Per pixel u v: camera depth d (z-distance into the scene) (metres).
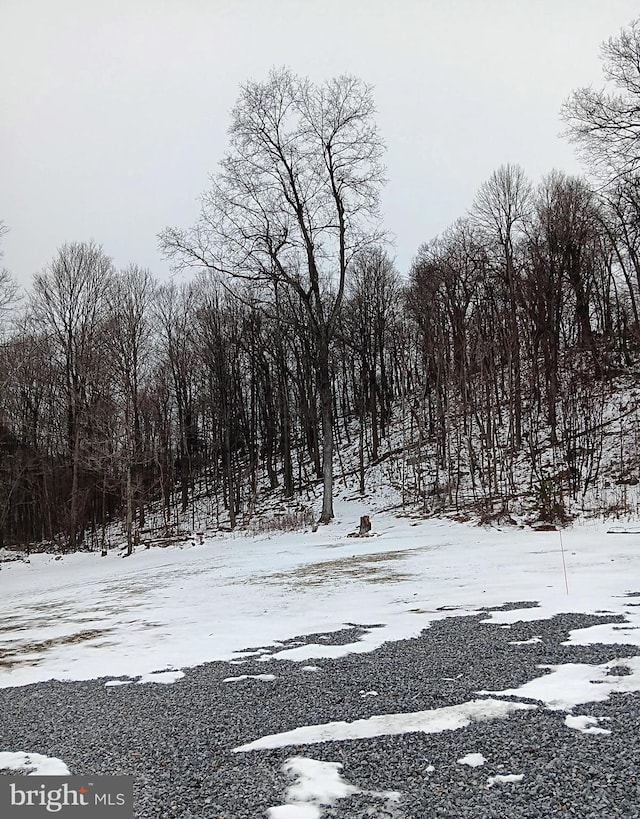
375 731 4.30
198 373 44.38
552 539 16.47
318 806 3.26
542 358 34.00
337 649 6.96
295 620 8.93
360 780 3.54
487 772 3.54
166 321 43.28
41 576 23.83
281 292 33.22
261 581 13.59
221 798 3.44
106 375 33.72
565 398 29.80
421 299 40.34
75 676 6.66
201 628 8.83
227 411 38.66
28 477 38.00
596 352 32.31
